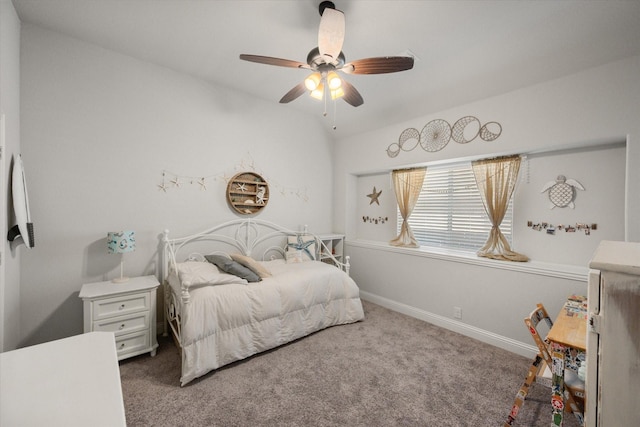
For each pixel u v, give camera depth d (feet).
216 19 6.78
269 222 11.97
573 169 7.77
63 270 7.63
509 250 8.80
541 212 8.32
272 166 12.13
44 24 7.13
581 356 4.44
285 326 8.30
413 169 11.60
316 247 12.82
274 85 10.53
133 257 8.75
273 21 6.79
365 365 7.32
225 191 10.76
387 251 11.96
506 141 8.38
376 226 13.47
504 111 8.44
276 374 6.88
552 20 6.20
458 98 9.27
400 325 9.96
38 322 7.32
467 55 7.74
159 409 5.63
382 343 8.55
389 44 7.36
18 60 6.81
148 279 8.28
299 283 8.83
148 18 6.82
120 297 7.14
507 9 6.03
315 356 7.75
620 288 2.29
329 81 6.33
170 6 6.38
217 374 6.84
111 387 2.39
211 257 8.87
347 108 12.00
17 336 6.84
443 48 7.51
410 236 11.66
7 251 6.01
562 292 7.36
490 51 7.43
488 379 6.79
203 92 10.11
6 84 5.89
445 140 9.95
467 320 9.27
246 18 6.71
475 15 6.25
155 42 7.84
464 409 5.77
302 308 8.77
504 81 8.11
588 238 7.54
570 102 7.18
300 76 9.84
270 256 12.10
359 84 9.86
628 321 2.26
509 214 9.11
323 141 14.06
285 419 5.44
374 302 12.47
